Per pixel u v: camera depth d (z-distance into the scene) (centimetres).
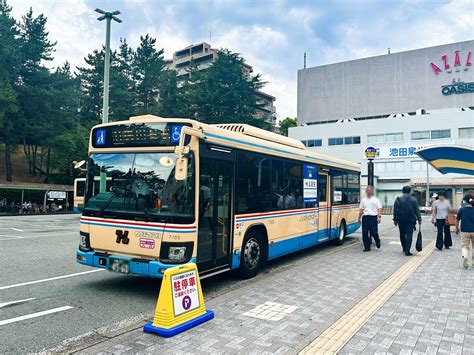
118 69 4850
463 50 5262
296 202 989
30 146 5041
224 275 822
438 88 5406
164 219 595
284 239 920
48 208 3484
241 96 4262
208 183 659
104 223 652
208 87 4241
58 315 555
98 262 652
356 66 5997
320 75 6312
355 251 1182
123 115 4344
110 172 666
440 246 1198
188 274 518
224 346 432
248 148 783
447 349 427
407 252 1083
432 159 1728
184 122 624
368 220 1178
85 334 481
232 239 723
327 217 1197
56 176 4434
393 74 5716
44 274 818
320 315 543
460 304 598
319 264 947
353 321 517
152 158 632
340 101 6109
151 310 584
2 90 3325
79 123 4531
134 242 617
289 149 959
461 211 907
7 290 688
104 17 1955
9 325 513
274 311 561
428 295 651
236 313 550
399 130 4950
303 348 428
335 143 5412
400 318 530
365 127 5184
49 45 4253
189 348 427
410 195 1102
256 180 809
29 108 3903
